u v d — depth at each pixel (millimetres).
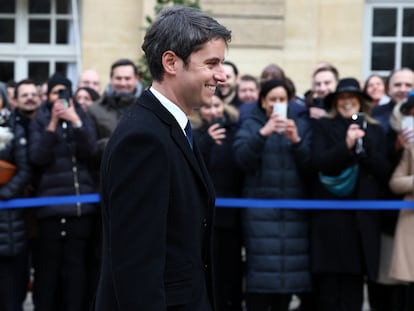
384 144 7871
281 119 7484
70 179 7832
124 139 3703
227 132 8094
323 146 7676
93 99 9602
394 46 13422
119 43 13273
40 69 13961
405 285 8062
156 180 3668
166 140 3750
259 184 7789
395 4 13391
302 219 7816
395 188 7754
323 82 9086
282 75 9570
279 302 7949
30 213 8148
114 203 3668
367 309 9586
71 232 7855
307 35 12992
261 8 12938
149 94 3875
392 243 8000
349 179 7656
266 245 7723
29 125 8008
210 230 3967
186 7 3896
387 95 10227
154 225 3637
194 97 3857
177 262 3768
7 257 7926
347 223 7695
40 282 7953
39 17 13930
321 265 7684
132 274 3602
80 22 13555
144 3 12977
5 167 7770
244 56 12945
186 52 3797
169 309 3750
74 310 7938
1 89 8008
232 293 8234
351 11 13070
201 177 3863
